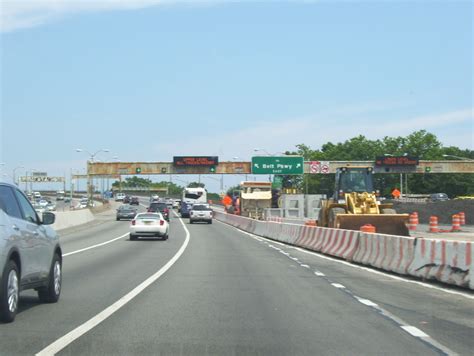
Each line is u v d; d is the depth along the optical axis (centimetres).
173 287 1505
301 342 898
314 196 6875
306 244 2962
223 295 1372
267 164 7956
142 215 3619
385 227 2941
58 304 1232
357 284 1582
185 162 8294
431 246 1662
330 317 1102
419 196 10412
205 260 2288
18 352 823
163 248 2936
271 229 3934
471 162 8294
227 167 8388
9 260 972
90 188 10456
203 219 6375
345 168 3170
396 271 1839
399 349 857
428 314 1136
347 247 2355
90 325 1014
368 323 1047
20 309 1167
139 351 837
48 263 1186
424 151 12681
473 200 5850
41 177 11912
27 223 1081
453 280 1508
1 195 1023
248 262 2214
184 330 980
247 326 1016
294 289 1480
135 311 1155
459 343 896
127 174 8344
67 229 4838
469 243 1469
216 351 839
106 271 1888
